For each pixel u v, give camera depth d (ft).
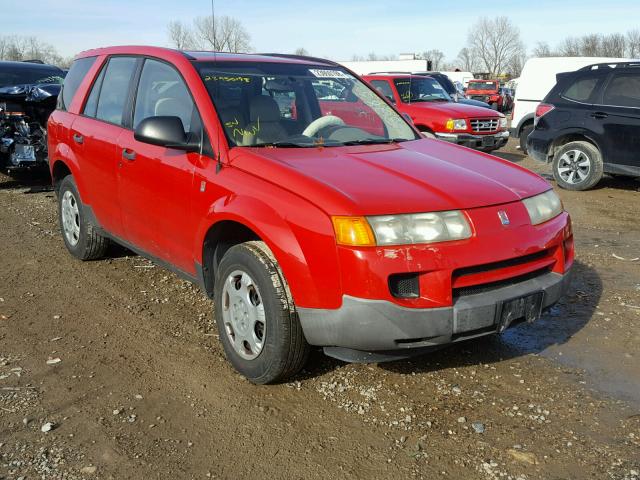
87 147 15.96
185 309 14.92
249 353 11.27
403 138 14.30
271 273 10.30
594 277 17.49
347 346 9.80
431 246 9.55
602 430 9.93
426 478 8.74
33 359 12.26
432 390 11.14
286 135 12.83
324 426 10.00
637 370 12.00
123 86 15.38
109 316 14.47
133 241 14.85
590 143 30.66
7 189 29.71
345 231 9.42
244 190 10.91
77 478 8.68
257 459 9.16
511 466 8.99
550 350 12.87
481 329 9.97
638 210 26.66
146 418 10.21
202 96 12.57
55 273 17.39
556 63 45.65
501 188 10.90
